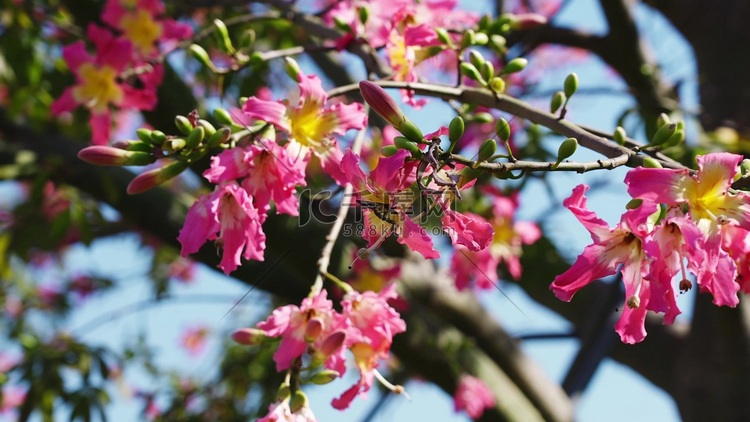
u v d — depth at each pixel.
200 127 2.06
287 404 2.14
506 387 4.34
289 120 2.20
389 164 1.76
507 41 4.37
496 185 3.99
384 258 3.93
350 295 2.25
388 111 1.77
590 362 4.55
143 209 3.97
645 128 3.66
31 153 4.20
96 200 4.14
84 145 4.21
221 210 2.08
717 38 4.43
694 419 4.21
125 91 3.25
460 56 2.54
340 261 3.56
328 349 2.12
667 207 1.76
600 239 1.84
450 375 4.21
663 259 1.76
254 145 2.12
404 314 4.13
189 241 2.06
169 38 3.61
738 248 1.80
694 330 4.30
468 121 2.84
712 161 1.74
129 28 3.60
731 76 4.32
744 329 3.90
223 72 2.65
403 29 2.95
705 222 1.75
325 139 2.24
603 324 4.55
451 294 4.34
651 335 4.75
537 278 4.61
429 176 1.76
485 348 4.48
